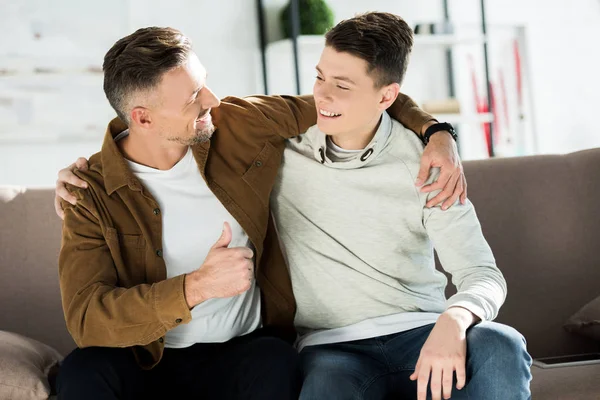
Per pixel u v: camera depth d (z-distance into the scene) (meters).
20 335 2.04
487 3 4.54
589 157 2.45
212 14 3.96
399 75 1.86
